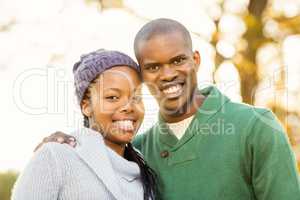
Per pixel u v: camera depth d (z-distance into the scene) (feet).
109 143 10.21
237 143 10.12
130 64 10.17
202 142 10.37
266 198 9.91
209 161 10.24
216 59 20.38
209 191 10.17
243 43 20.63
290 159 10.00
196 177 10.30
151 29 10.37
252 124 10.08
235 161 10.09
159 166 10.75
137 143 11.48
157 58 10.27
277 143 9.93
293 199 9.77
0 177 29.17
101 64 9.98
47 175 9.34
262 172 9.93
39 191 9.25
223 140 10.24
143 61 10.40
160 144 10.82
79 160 9.65
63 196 9.45
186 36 10.44
